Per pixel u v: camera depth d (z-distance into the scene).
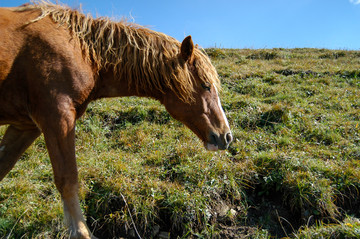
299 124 4.42
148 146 3.89
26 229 2.54
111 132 4.35
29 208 2.68
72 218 2.08
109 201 2.84
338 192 3.04
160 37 2.63
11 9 2.25
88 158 3.49
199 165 3.29
